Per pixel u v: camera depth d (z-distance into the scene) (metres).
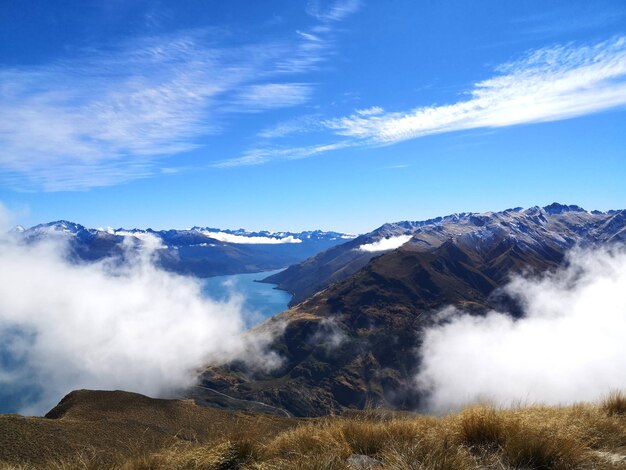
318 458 5.58
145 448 7.07
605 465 5.59
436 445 5.78
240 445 6.81
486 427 6.80
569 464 5.57
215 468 6.46
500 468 5.51
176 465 6.56
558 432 6.20
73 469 6.75
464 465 5.26
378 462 6.06
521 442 5.88
